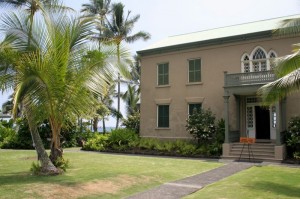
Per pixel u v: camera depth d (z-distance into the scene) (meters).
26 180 10.53
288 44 21.03
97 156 20.52
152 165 15.88
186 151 21.58
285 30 14.53
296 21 13.90
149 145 23.86
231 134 21.34
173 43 26.14
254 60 22.12
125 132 26.02
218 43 23.55
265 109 22.02
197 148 21.92
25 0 18.80
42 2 12.56
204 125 21.70
